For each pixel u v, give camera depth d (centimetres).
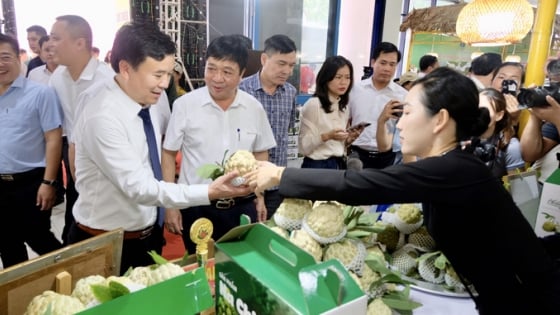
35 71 317
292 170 102
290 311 60
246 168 122
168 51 134
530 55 330
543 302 98
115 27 475
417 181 93
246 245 76
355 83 318
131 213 149
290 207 99
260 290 65
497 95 154
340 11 562
